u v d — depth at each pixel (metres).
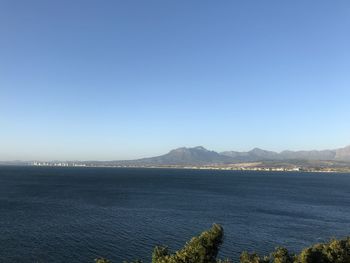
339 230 82.94
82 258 56.03
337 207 125.06
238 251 61.69
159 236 70.81
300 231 80.25
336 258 30.53
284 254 29.88
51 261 54.28
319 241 71.00
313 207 123.75
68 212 96.88
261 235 74.44
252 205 125.44
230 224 85.81
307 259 29.44
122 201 126.69
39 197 133.75
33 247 60.91
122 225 80.50
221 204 125.69
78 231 73.06
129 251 60.25
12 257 55.47
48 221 82.88
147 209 107.12
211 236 27.00
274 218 97.44
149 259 56.25
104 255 57.78
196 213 101.56
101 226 78.69
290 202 138.12
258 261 28.52
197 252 26.45
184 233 74.06
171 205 118.56
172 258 26.56
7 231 71.31
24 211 96.75
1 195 139.12
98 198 135.12
